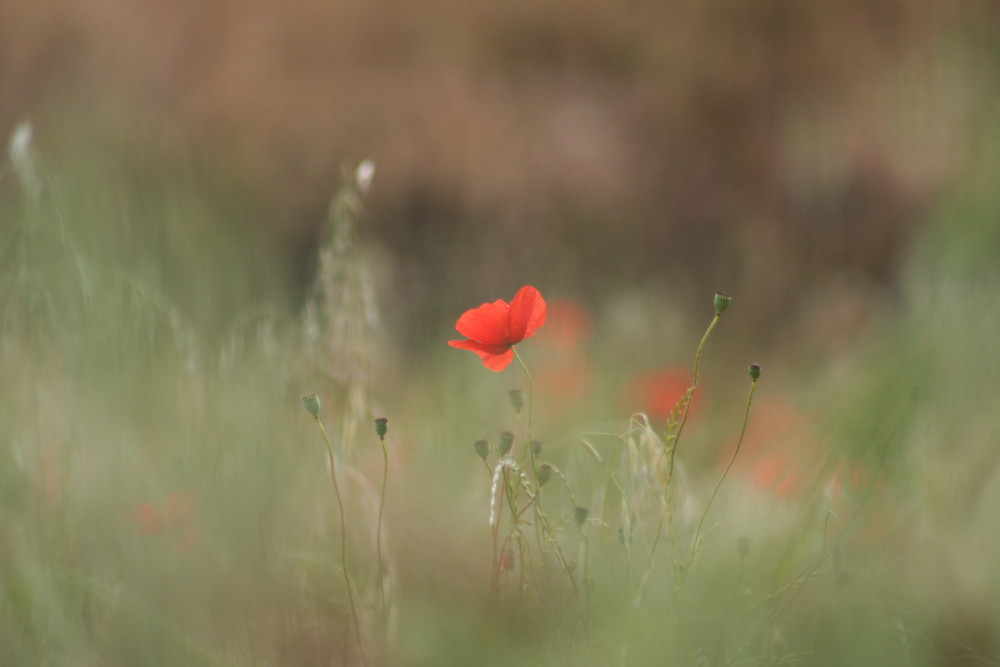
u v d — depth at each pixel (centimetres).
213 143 866
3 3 929
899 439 412
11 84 890
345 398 416
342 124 920
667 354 663
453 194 907
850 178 852
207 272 446
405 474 423
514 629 401
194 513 405
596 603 398
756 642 397
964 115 483
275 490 409
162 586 402
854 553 405
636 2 1019
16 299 409
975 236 434
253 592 403
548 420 451
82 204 435
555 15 1014
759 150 927
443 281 811
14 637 397
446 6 1015
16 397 408
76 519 404
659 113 962
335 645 401
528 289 401
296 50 956
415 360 648
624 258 884
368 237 859
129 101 852
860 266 834
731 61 977
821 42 966
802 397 452
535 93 969
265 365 417
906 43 899
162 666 397
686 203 922
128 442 407
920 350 422
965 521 409
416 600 405
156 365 413
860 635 396
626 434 401
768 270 860
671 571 401
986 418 418
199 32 956
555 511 414
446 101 952
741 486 425
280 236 830
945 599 403
